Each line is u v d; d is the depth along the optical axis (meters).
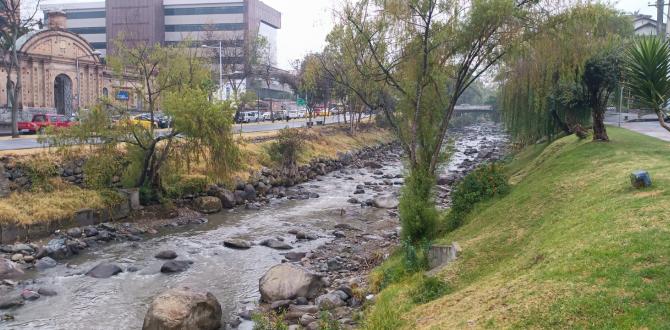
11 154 25.03
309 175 44.16
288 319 14.52
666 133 31.66
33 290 16.66
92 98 62.19
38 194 24.14
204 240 23.81
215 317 13.96
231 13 109.19
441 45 20.50
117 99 28.41
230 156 27.75
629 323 7.71
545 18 20.56
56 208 23.33
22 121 43.75
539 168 24.48
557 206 15.67
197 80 30.86
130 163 27.66
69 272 18.77
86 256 20.78
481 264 13.73
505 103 31.64
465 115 129.25
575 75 22.91
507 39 20.20
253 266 20.03
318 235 25.08
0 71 52.81
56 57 57.59
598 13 20.48
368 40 20.69
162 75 30.02
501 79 29.59
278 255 21.53
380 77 21.83
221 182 31.08
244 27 108.75
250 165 37.91
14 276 17.92
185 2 109.38
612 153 20.81
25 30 42.00
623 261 9.47
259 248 22.64
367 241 23.78
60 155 26.27
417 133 20.81
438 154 20.75
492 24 19.69
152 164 28.14
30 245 20.81
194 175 31.62
